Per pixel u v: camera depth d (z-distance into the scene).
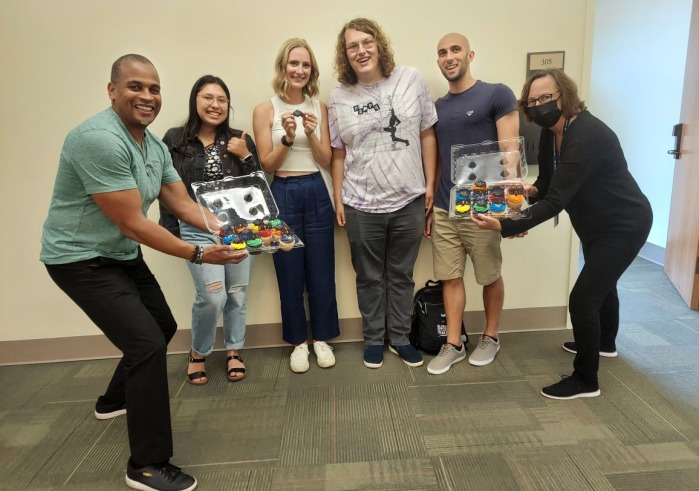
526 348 2.38
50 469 1.62
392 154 2.07
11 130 2.21
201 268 1.99
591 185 1.79
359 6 2.18
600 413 1.82
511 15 2.22
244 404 1.97
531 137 2.33
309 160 2.15
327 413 1.89
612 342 2.25
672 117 3.59
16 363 2.44
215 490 1.50
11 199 2.28
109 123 1.32
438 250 2.23
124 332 1.41
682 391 1.95
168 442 1.49
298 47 2.00
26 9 2.11
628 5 3.93
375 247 2.20
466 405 1.90
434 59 2.25
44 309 2.40
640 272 3.59
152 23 2.15
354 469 1.57
